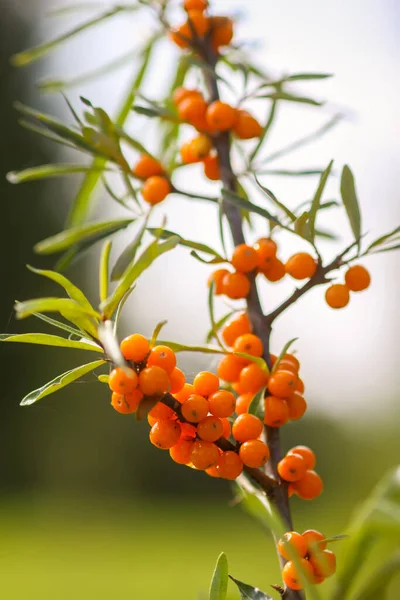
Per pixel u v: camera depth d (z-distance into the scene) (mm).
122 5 564
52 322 463
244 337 488
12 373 3301
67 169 533
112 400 458
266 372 482
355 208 491
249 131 524
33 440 3295
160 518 2781
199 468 467
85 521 2674
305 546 465
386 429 2965
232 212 518
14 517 2736
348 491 2619
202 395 462
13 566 1890
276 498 477
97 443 3303
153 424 467
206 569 1778
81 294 456
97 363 458
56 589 1610
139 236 490
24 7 3654
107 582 1658
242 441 469
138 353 451
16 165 3547
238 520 2662
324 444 3066
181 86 593
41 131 521
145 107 529
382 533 468
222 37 546
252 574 1550
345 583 473
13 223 3453
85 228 519
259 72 583
